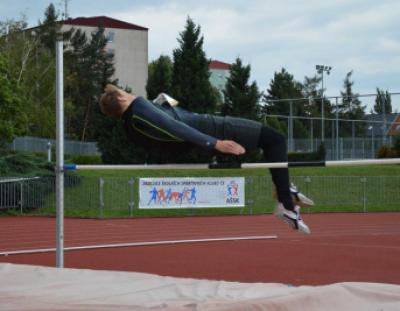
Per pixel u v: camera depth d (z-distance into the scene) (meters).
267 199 21.12
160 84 28.78
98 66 56.41
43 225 16.58
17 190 19.41
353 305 4.70
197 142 4.50
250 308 4.40
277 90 72.56
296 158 29.94
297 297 4.66
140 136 4.78
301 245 12.47
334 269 9.48
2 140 25.88
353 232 15.18
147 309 4.54
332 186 22.06
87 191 20.00
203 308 4.46
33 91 39.41
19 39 39.88
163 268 9.53
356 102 71.44
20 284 5.70
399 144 30.45
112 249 11.78
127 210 19.45
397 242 13.08
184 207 17.84
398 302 4.78
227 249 11.80
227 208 20.06
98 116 28.39
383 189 22.42
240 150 4.51
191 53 26.72
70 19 58.62
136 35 60.25
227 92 28.52
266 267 9.65
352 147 36.03
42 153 33.88
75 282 5.78
